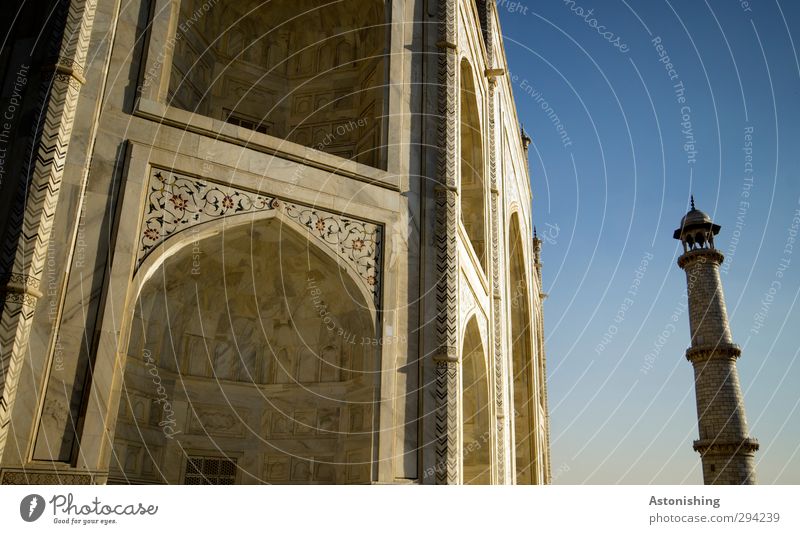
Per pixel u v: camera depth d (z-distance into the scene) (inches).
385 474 541.0
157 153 501.4
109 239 458.9
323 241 579.5
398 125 666.2
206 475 622.8
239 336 671.8
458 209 689.6
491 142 981.8
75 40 444.5
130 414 576.7
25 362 397.7
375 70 716.7
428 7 744.3
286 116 762.2
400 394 573.6
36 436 390.9
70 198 441.4
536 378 1363.2
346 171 609.9
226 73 738.8
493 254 926.4
